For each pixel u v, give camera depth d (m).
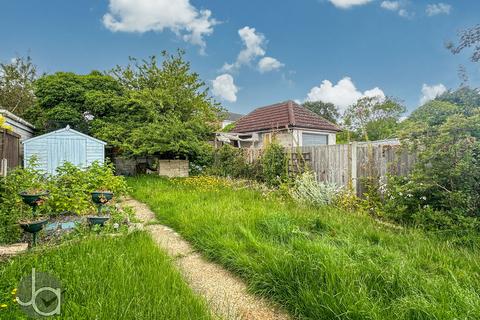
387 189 5.14
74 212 4.79
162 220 5.38
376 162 5.88
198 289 2.72
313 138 15.41
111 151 14.70
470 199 3.93
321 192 6.26
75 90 13.29
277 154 9.05
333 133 16.20
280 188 7.39
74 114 13.27
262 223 4.27
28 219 3.66
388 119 23.48
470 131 4.02
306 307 2.20
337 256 2.68
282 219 4.27
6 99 17.03
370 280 2.36
